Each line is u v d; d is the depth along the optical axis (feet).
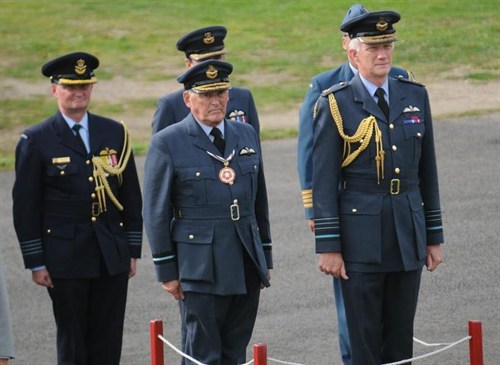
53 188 53.36
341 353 57.41
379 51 48.96
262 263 50.19
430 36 154.81
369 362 50.08
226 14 182.80
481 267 73.77
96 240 53.42
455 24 160.04
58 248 53.06
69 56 53.06
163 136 50.31
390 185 49.44
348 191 49.93
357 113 49.57
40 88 147.84
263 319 67.41
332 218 49.55
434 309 66.85
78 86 53.21
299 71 149.79
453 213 85.76
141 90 144.97
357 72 53.57
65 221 53.31
